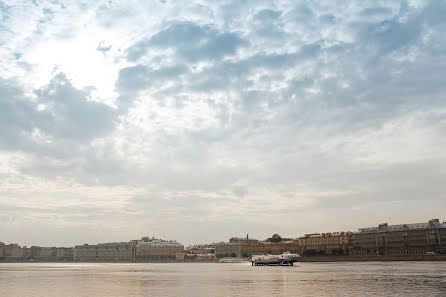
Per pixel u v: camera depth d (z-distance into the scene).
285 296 69.19
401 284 87.19
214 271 186.88
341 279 106.00
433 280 96.69
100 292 79.31
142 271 196.50
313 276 122.94
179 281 110.62
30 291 81.88
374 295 68.50
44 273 171.75
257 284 95.94
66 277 136.00
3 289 86.44
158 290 83.00
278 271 169.62
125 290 83.44
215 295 72.31
